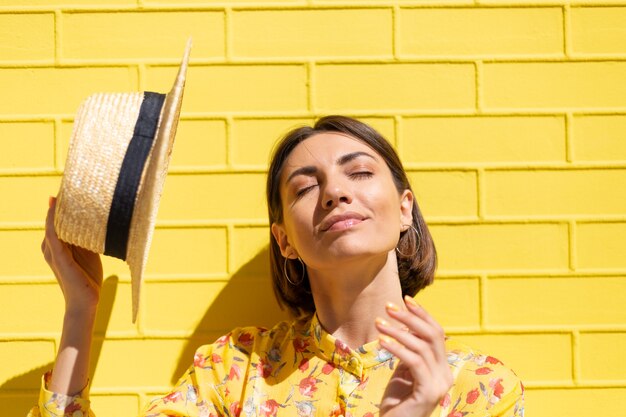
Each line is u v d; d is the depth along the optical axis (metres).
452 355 1.53
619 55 1.88
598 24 1.88
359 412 1.49
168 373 1.85
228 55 1.89
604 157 1.87
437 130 1.88
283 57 1.88
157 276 1.87
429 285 1.74
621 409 1.83
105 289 1.87
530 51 1.88
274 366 1.63
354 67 1.88
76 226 1.46
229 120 1.88
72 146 1.46
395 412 1.25
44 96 1.88
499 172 1.87
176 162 1.88
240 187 1.88
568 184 1.87
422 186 1.87
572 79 1.88
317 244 1.51
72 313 1.59
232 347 1.68
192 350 1.86
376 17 1.89
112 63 1.89
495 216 1.86
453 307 1.85
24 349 1.86
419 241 1.70
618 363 1.84
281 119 1.88
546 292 1.85
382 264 1.56
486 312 1.85
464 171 1.87
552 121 1.87
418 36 1.89
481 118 1.88
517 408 1.47
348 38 1.89
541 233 1.86
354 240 1.48
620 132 1.87
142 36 1.89
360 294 1.56
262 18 1.89
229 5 1.89
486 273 1.86
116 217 1.44
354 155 1.54
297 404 1.55
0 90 1.88
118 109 1.49
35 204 1.87
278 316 1.87
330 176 1.52
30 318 1.86
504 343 1.85
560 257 1.86
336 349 1.56
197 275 1.87
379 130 1.88
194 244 1.87
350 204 1.50
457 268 1.86
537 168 1.87
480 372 1.49
